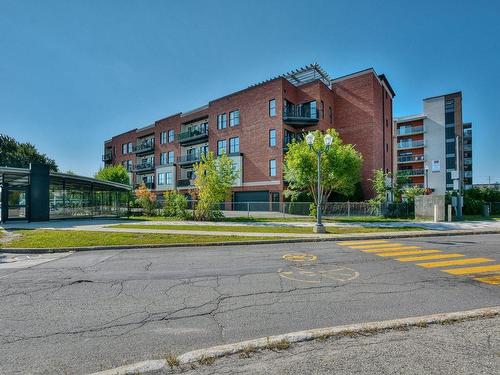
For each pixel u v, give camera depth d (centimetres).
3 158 4378
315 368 297
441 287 584
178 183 4422
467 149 6994
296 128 3388
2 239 1234
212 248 1077
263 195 3325
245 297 535
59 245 1084
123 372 296
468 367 295
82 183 2580
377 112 3347
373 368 295
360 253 957
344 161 2233
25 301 526
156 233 1391
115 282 641
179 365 307
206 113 4100
